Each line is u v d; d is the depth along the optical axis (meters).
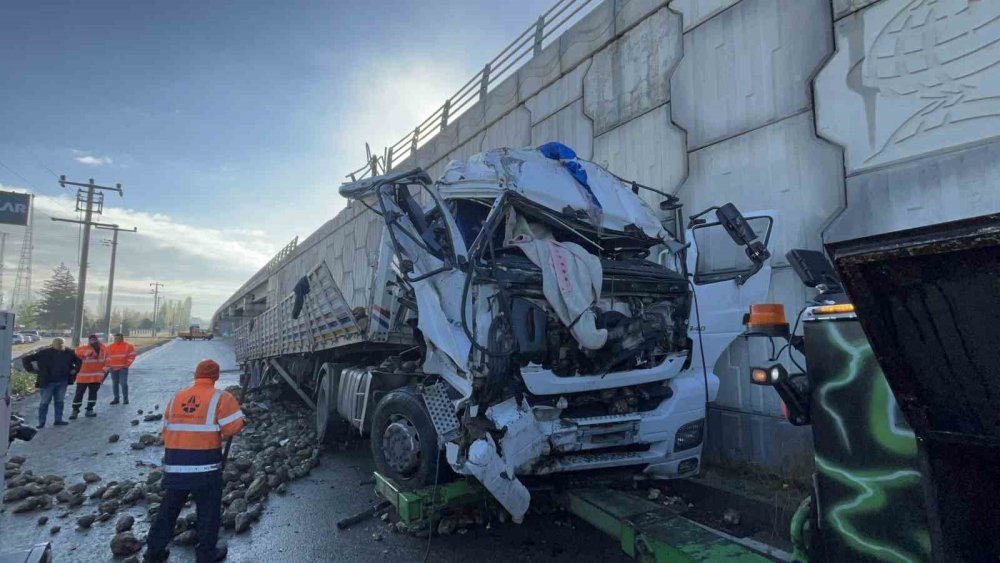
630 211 4.66
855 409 1.83
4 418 2.99
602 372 3.69
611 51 7.64
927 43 4.27
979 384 1.41
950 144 4.10
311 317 7.79
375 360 6.70
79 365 9.43
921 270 1.40
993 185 3.87
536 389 3.47
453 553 3.81
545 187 4.19
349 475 5.87
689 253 4.82
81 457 6.78
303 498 5.09
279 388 10.50
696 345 4.31
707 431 5.81
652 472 3.88
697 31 6.28
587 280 3.72
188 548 4.04
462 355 3.40
